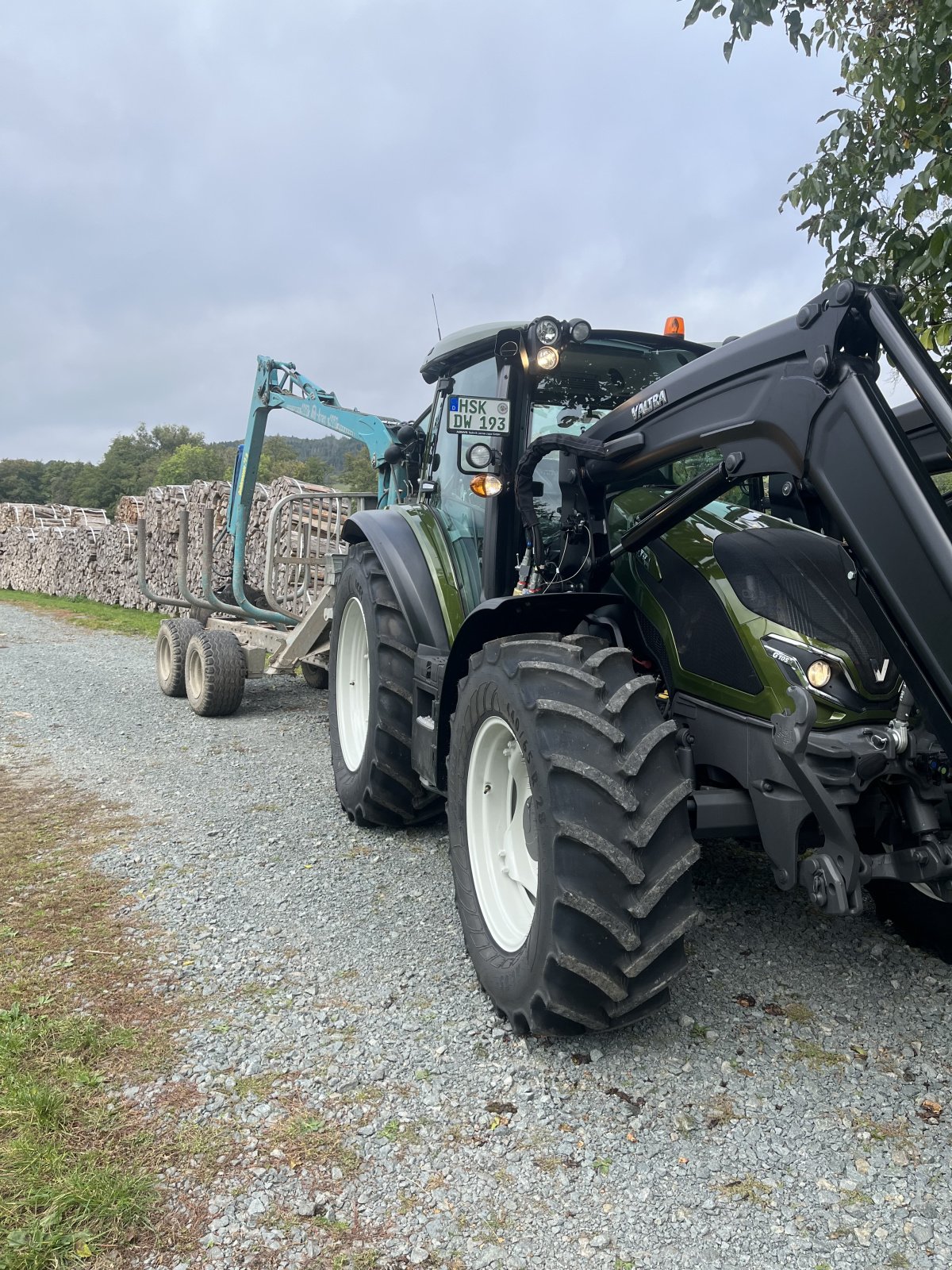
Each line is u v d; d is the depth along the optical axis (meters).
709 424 2.41
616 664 2.43
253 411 7.34
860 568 2.10
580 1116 2.17
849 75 3.99
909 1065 2.35
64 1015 2.61
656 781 2.27
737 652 2.55
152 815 4.44
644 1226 1.83
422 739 3.50
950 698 1.93
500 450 3.20
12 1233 1.80
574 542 3.01
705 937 3.04
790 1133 2.10
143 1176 1.96
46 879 3.62
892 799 2.38
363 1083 2.30
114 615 15.17
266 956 2.99
